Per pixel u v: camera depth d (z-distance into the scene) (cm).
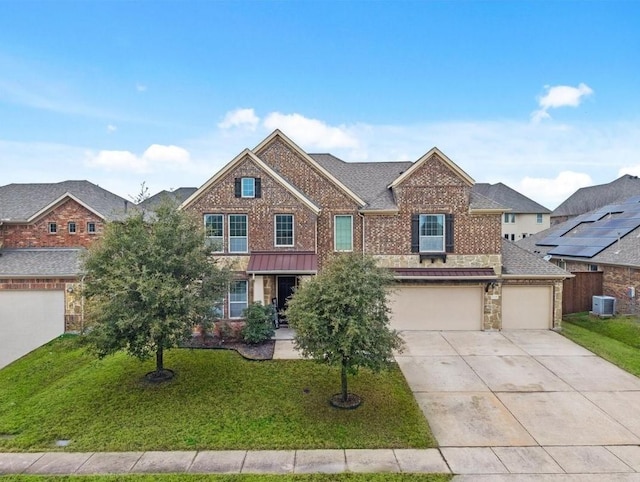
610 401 1191
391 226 1973
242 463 889
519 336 1845
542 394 1242
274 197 1978
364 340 1085
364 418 1092
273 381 1327
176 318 1189
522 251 2153
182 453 932
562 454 923
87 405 1166
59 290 1941
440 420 1088
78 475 840
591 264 2330
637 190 4794
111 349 1202
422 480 819
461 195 1950
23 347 1942
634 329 1812
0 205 2450
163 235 1274
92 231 2303
